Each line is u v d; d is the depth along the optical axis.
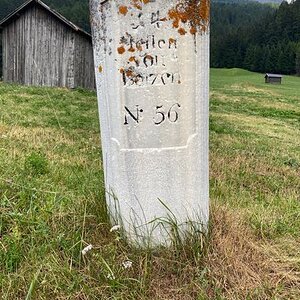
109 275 3.02
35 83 24.78
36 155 5.62
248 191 6.13
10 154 6.04
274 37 107.88
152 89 3.24
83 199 4.00
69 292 2.90
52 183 4.75
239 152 9.29
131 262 3.18
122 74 3.24
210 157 8.27
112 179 3.49
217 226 3.74
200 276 3.10
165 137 3.31
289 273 3.35
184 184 3.40
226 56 106.19
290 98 35.09
